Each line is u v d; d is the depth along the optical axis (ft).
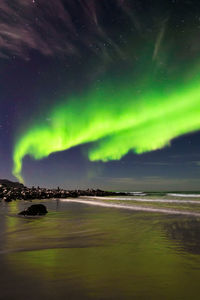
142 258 19.02
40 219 43.39
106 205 76.74
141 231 31.30
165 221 40.01
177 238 26.55
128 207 68.33
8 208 62.39
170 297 11.82
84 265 17.16
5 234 29.43
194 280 14.14
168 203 83.15
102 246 23.27
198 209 57.62
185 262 17.80
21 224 37.50
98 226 35.65
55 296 11.94
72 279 14.30
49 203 86.22
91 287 13.09
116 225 36.40
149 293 12.31
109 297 11.84
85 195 170.40
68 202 91.91
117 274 15.25
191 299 11.57
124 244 24.11
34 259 18.70
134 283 13.70
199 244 23.52
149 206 69.56
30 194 111.96
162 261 18.15
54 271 15.83
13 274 15.24
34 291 12.54
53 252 20.99
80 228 33.83
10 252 21.02
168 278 14.52
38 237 27.63
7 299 11.62
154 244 23.93
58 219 43.21
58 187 175.01
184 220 40.70
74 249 22.08
